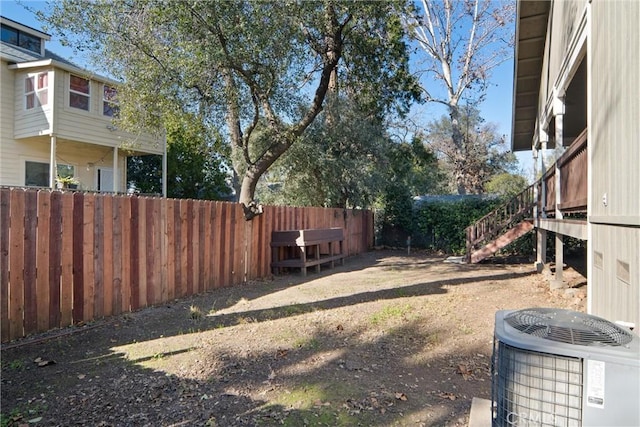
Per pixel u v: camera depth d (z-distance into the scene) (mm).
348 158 13234
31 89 11773
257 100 7930
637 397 1445
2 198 4113
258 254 8648
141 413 2846
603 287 3982
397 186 16156
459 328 4789
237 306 5961
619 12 3475
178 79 6973
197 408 2926
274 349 4109
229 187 19688
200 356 3895
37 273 4438
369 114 14305
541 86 9844
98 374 3477
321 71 9672
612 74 3674
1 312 4094
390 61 13219
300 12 7500
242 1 6781
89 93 12430
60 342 4246
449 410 2934
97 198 5152
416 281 8008
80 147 13602
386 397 3121
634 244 3045
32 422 2703
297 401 3045
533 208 10633
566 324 1773
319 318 5223
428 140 25703
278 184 14523
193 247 6824
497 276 8648
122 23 7082
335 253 12016
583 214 9031
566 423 1557
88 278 5012
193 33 6691
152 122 8156
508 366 1708
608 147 3812
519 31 8961
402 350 4133
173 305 6004
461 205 14711
